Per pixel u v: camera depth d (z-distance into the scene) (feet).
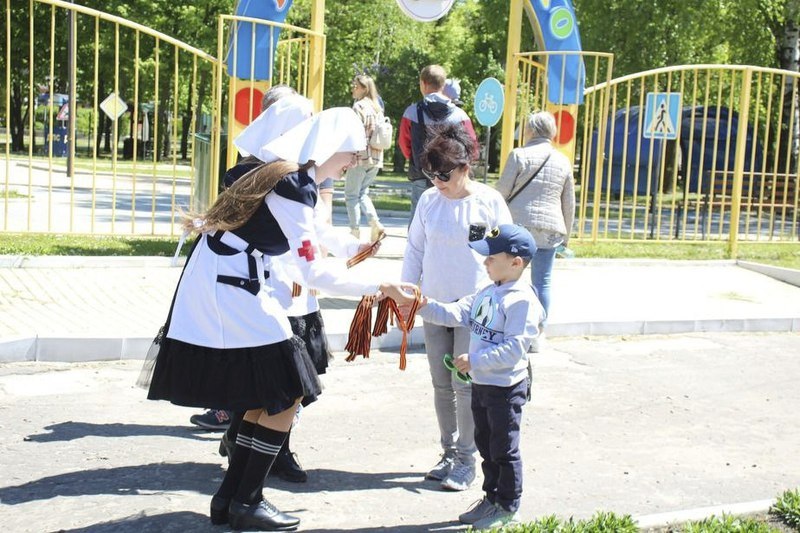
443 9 33.86
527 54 38.65
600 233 56.80
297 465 16.85
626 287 36.52
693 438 20.38
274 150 14.03
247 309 13.58
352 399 22.06
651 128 47.44
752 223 70.44
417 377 24.11
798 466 18.86
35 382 21.90
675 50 89.56
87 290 29.45
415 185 30.58
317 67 34.24
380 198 79.61
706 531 13.97
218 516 14.49
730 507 15.47
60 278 30.50
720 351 28.81
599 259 41.19
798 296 36.96
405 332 14.75
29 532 13.98
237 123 34.19
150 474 16.63
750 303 34.81
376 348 26.71
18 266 31.22
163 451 17.93
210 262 13.74
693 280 38.93
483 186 16.94
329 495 16.20
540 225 25.36
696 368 26.61
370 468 17.66
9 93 34.01
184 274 14.03
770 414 22.45
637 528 14.20
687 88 93.45
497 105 42.93
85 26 121.60
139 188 75.20
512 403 14.57
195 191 40.73
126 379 22.63
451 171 16.34
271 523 14.38
